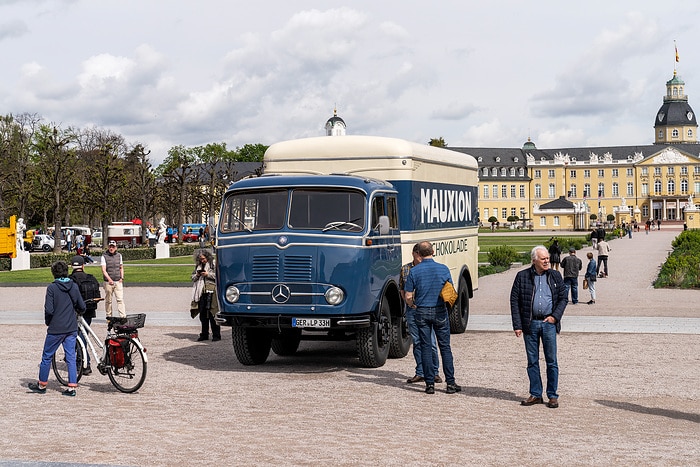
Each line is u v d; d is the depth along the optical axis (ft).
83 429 30.09
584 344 52.21
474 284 62.44
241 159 504.84
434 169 52.24
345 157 47.60
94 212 284.41
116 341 38.01
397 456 25.89
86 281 43.09
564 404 34.35
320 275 40.93
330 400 35.40
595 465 24.77
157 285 106.42
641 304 77.61
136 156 273.75
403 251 46.91
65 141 235.40
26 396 36.91
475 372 42.50
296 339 49.57
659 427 30.09
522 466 24.68
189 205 328.70
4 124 270.67
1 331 62.08
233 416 32.19
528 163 613.52
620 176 594.24
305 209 42.19
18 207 250.98
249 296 41.70
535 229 470.80
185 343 54.90
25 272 148.56
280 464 25.02
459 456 25.88
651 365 44.19
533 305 33.86
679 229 422.41
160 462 25.32
